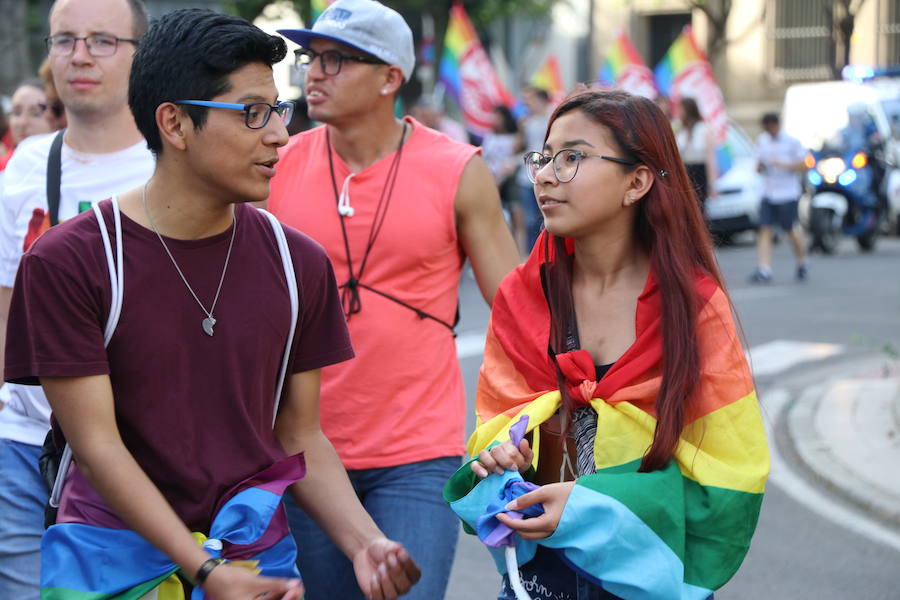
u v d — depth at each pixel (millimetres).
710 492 2764
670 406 2768
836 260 18562
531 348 3014
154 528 2574
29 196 3768
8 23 23234
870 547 6055
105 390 2617
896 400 8758
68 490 2764
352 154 4047
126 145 3807
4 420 3588
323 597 3818
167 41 2633
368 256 3943
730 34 31375
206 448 2697
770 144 15453
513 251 4109
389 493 3848
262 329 2734
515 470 2889
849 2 25250
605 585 2748
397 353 3896
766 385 9625
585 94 2979
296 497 2943
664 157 2934
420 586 3709
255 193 2674
